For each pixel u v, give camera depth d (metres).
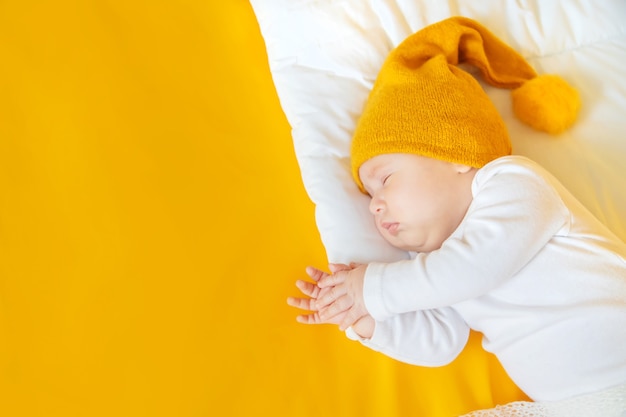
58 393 0.89
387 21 1.23
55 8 1.30
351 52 1.21
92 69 1.23
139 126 1.17
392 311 0.87
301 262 1.05
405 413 0.90
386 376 0.93
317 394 0.91
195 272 1.01
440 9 1.25
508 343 0.88
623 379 0.80
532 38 1.27
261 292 1.00
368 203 1.06
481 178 0.92
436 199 0.93
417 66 1.09
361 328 0.91
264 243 1.06
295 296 1.00
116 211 1.06
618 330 0.80
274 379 0.92
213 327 0.96
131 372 0.91
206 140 1.17
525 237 0.84
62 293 0.97
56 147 1.12
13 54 1.23
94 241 1.03
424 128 0.94
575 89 1.17
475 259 0.84
